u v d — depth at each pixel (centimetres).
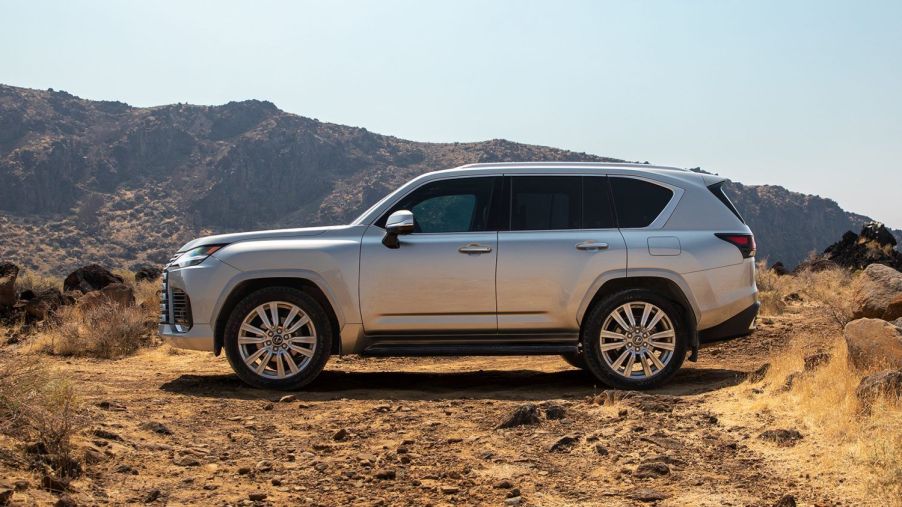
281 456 525
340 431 575
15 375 520
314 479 476
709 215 809
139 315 1181
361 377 883
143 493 429
